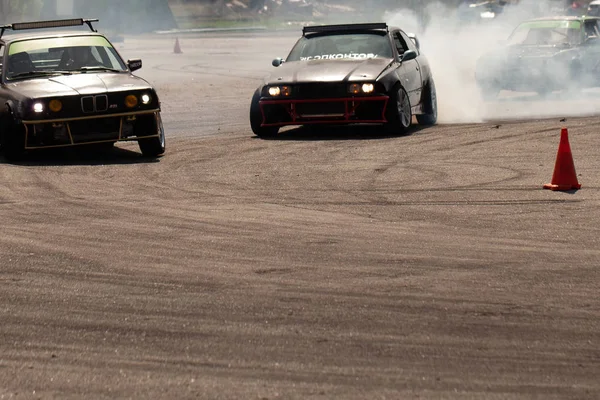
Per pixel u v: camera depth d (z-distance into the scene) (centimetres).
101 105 4106
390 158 4028
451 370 1616
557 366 1628
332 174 3659
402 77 4953
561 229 2662
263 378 1592
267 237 2617
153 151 4272
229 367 1647
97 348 1759
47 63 4447
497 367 1627
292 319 1903
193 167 3931
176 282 2186
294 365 1650
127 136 4175
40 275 2275
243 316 1928
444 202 3078
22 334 1847
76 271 2302
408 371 1614
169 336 1817
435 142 4494
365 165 3856
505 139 4506
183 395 1526
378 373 1606
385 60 5034
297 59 5266
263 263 2338
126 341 1794
